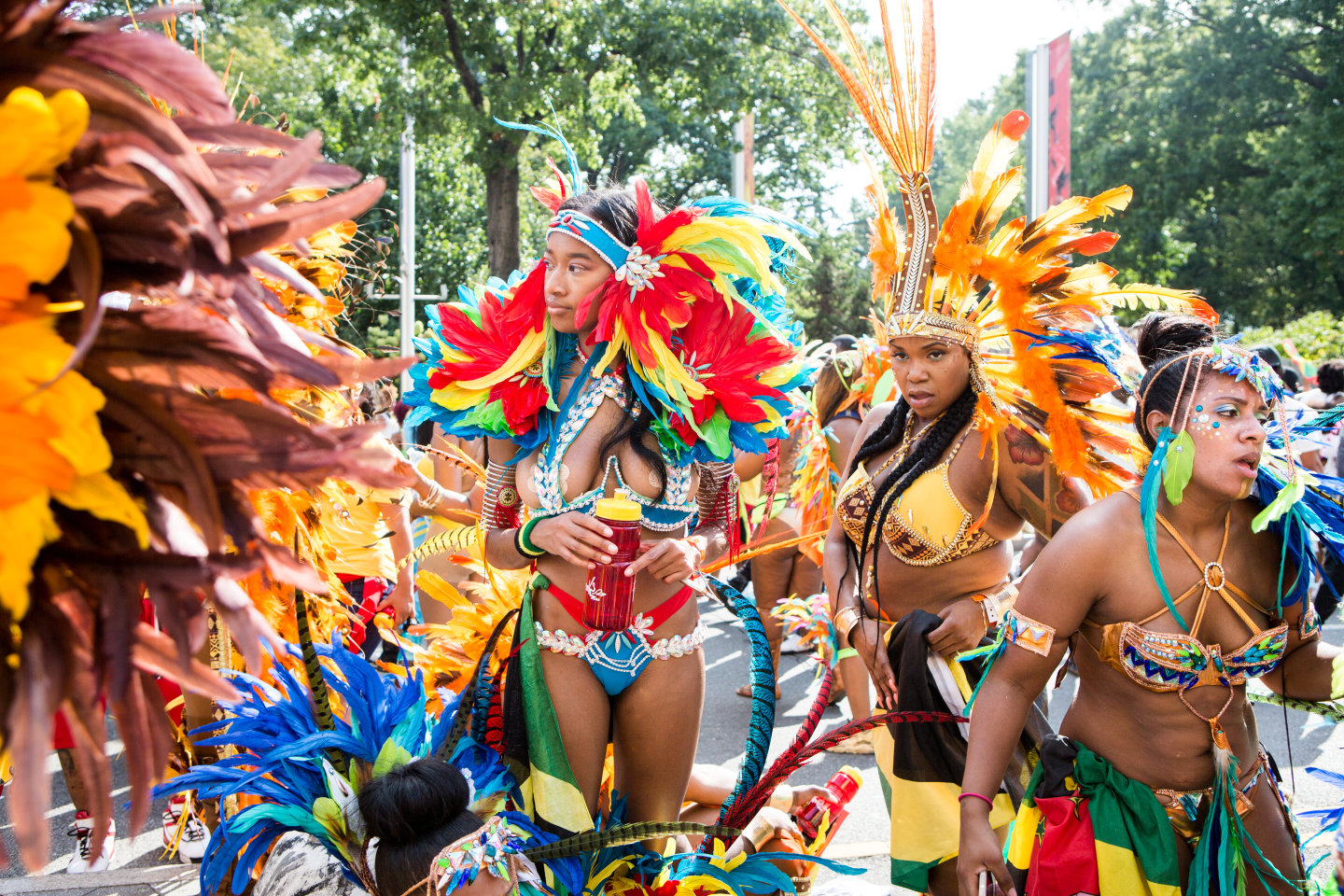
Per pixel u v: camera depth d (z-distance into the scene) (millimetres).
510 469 2693
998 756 2205
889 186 3695
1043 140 12703
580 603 2512
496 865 2070
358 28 18562
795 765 2559
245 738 2482
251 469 1102
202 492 1063
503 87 18203
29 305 1013
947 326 2768
